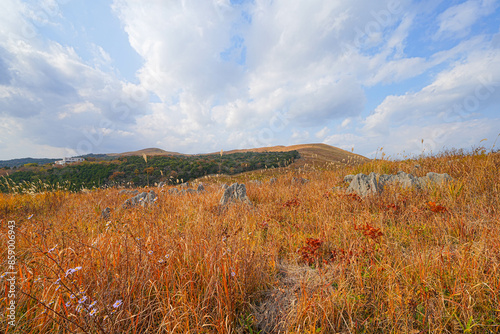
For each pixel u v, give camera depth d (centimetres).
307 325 207
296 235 425
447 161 810
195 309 207
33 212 775
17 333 189
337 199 605
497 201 432
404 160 1020
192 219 524
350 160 1234
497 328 188
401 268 267
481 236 314
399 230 401
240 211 578
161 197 736
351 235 385
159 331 194
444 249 304
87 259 267
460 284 222
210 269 245
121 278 228
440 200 509
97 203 827
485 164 635
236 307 240
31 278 231
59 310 193
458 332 196
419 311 212
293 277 295
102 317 193
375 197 572
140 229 388
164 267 258
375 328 206
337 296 235
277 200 692
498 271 234
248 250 319
